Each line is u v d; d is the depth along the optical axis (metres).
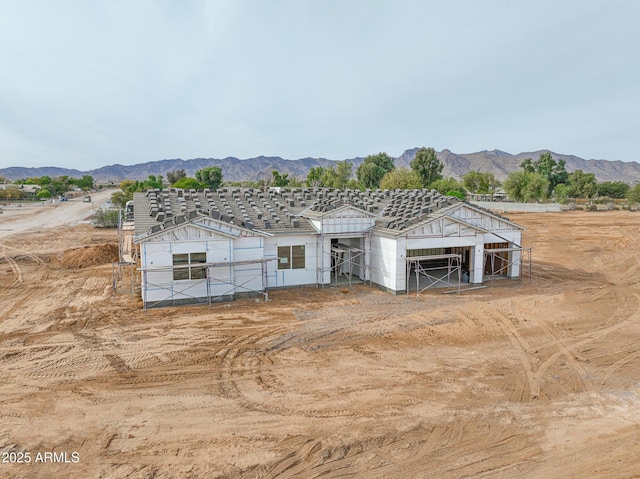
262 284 22.09
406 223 23.11
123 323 17.52
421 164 89.81
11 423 9.99
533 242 41.56
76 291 22.92
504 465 8.59
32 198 99.38
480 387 12.01
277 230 23.06
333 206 24.64
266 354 14.39
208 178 85.69
